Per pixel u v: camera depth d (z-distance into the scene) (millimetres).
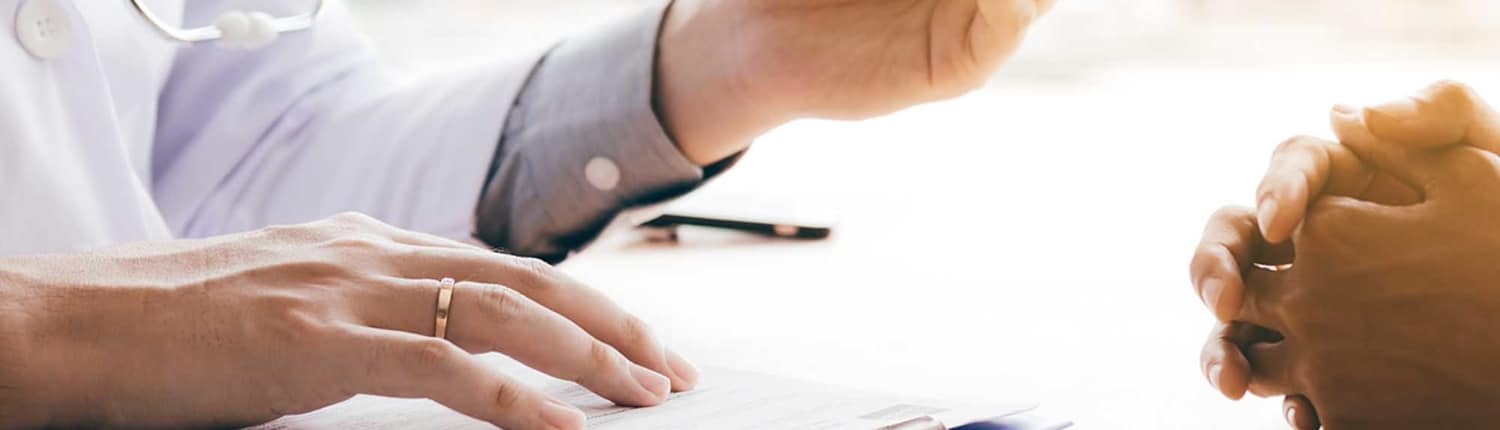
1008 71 2357
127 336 551
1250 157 1655
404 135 995
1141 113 2002
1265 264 542
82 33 800
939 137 1989
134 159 943
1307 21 2141
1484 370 477
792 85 798
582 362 566
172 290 565
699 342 778
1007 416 565
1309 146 514
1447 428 488
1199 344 748
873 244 1172
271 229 640
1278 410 611
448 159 968
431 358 531
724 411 549
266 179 1019
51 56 783
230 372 548
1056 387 663
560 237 954
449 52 1979
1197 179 1534
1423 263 482
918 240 1188
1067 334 785
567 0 1984
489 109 958
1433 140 493
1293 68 2156
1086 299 892
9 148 748
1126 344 754
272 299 561
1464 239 478
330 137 1025
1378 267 489
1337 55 2131
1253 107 1949
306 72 1043
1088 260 1062
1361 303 492
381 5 1972
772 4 790
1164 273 988
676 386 592
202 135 1017
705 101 854
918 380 681
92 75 811
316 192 1012
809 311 871
